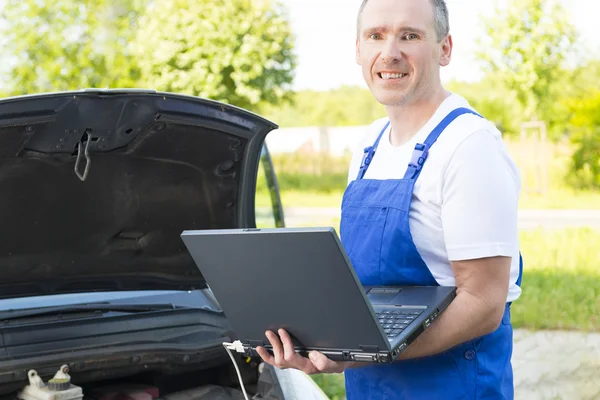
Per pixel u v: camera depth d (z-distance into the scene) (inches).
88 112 120.5
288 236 82.4
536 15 800.9
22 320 130.4
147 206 138.7
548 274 398.9
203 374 143.2
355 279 81.7
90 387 138.6
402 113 103.7
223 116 128.3
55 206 132.8
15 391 125.0
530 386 241.9
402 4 98.8
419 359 101.1
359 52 105.5
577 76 808.9
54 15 648.4
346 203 107.1
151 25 660.1
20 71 638.5
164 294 146.6
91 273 142.5
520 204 712.4
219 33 664.4
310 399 130.1
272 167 151.3
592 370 256.4
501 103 845.2
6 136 118.2
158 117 124.2
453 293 96.6
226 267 89.4
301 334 90.0
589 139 785.6
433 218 98.5
